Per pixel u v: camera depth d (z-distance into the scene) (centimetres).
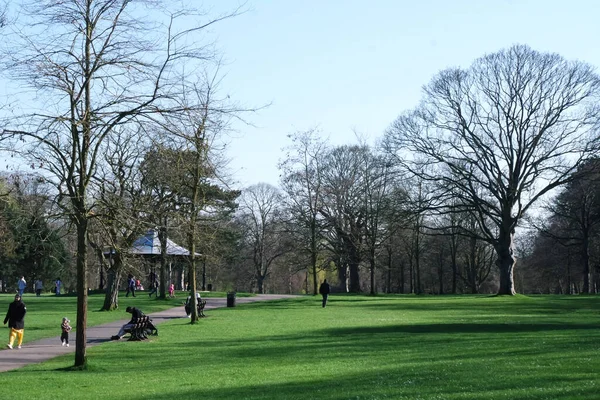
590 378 1368
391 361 1853
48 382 1612
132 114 1736
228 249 6575
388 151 6334
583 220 7281
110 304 4494
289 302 5609
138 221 1878
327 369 1734
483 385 1335
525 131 6006
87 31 1738
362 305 5128
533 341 2238
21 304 2445
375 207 7356
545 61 5903
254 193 9794
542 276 9162
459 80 6069
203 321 3581
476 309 4612
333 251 7612
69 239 3259
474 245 9000
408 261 10331
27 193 2986
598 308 4650
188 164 2781
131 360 2059
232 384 1530
